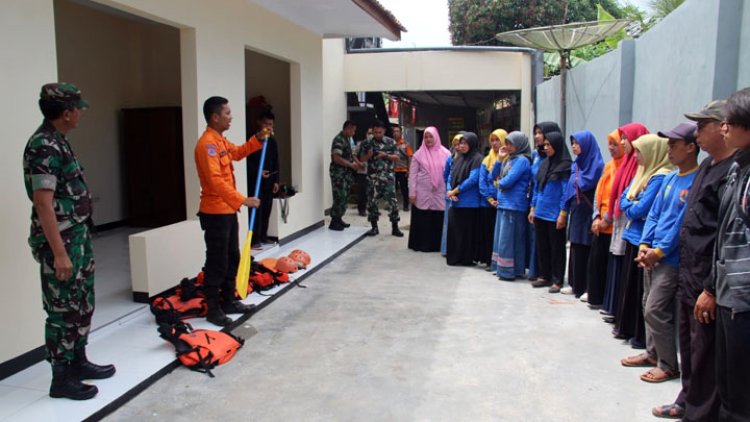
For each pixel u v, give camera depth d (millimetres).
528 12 17219
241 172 6168
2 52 3365
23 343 3533
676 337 3531
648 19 9250
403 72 11359
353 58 11422
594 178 4988
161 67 7531
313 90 8250
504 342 4223
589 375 3643
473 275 6277
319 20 7793
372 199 8531
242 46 6137
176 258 5008
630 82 6309
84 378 3389
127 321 4395
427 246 7484
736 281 2285
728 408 2396
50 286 3059
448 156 7430
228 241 4473
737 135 2273
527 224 6023
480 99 15109
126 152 7434
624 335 4203
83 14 6746
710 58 4191
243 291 4551
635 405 3240
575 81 8539
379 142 8516
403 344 4199
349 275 6238
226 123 4348
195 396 3375
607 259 4816
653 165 3850
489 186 6324
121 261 5961
